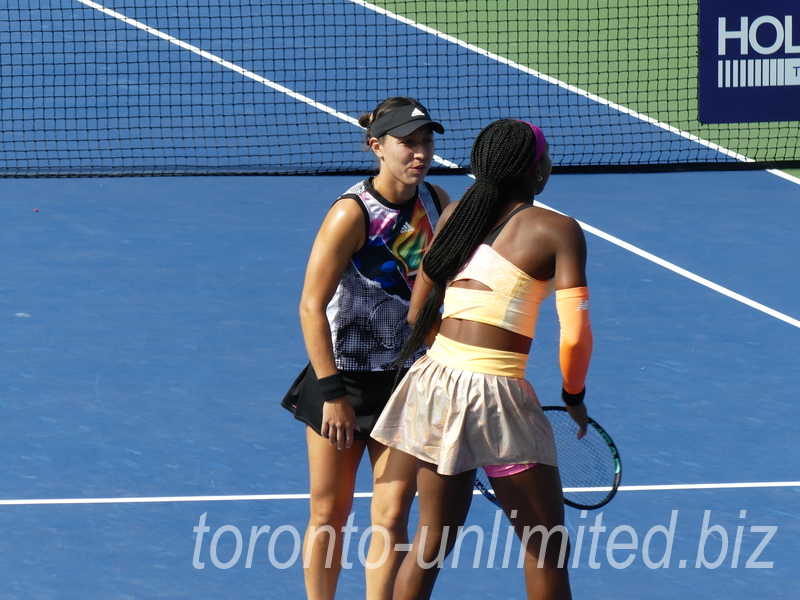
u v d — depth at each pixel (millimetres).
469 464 13352
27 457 20922
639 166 42469
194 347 26172
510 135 13625
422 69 53719
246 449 21453
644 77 53062
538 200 38812
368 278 14875
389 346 15117
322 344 14562
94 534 18391
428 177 41219
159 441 21688
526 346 13570
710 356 26281
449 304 13797
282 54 55156
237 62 53781
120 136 44375
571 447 15844
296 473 20578
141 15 60156
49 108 46938
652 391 24391
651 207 38031
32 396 23469
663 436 22328
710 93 43000
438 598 16969
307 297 14641
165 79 51250
